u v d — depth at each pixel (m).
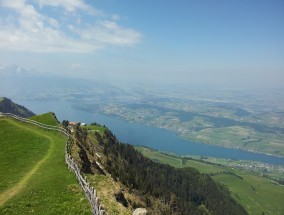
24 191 41.25
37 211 35.09
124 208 45.84
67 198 39.06
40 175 49.16
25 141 72.56
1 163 56.41
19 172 51.31
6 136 75.12
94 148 113.31
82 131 144.50
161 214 85.19
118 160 136.50
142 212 41.62
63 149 68.25
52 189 41.91
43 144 71.88
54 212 34.75
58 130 88.88
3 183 45.16
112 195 49.75
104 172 74.06
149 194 109.56
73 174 49.03
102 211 29.52
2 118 98.25
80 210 35.22
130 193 82.62
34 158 60.59
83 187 41.78
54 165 55.19
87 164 66.81
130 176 102.75
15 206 36.31
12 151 64.38
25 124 95.62
